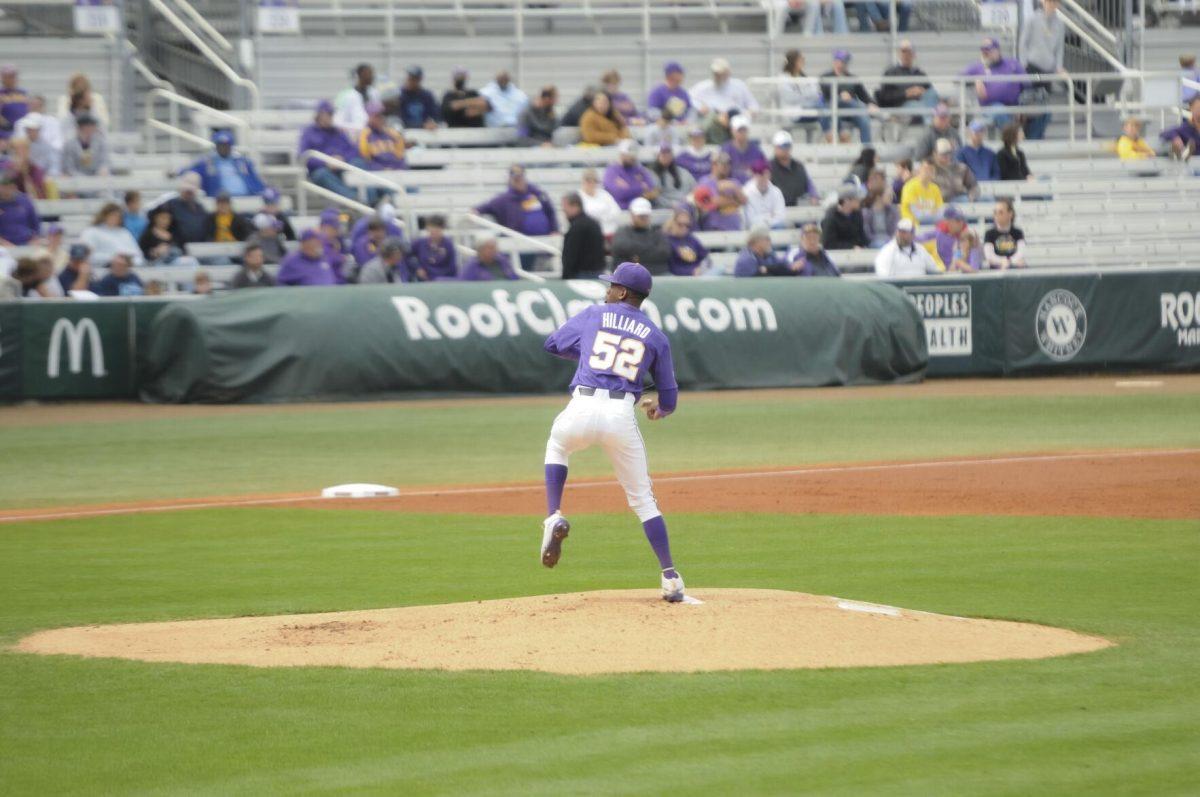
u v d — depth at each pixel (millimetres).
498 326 65188
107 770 17203
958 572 29062
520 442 52031
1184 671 21234
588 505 38844
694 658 21547
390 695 20031
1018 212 81750
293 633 23812
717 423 56688
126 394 63875
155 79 84188
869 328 69688
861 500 38969
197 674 21391
